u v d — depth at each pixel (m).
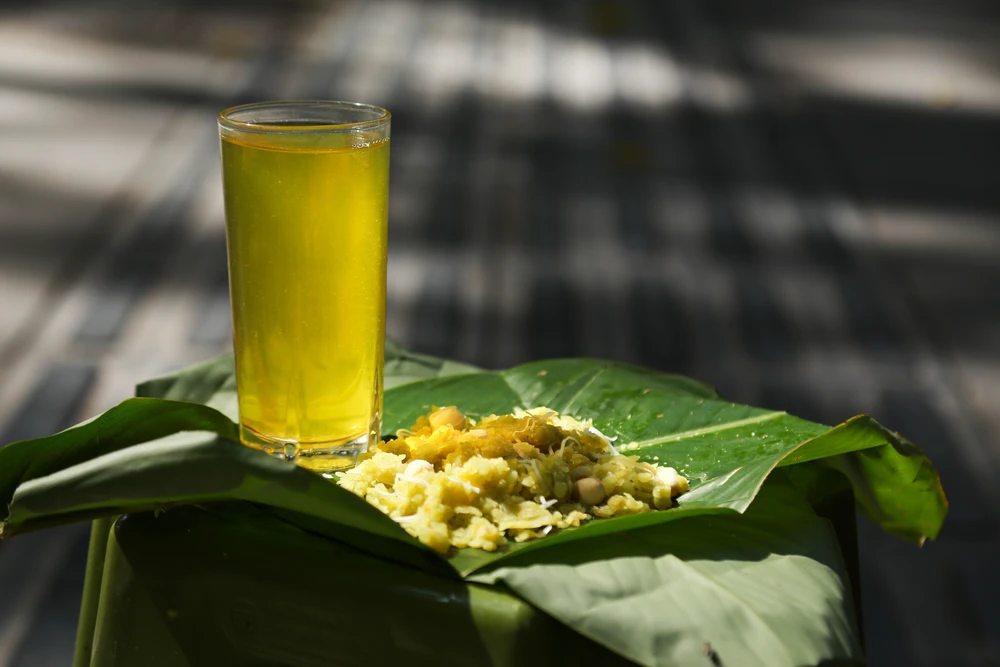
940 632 1.58
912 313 2.55
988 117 4.08
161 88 3.91
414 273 2.60
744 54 4.80
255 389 0.77
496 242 2.79
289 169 0.75
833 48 5.00
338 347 0.77
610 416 0.85
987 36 5.38
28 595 1.58
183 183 3.10
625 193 3.15
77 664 0.80
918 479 0.80
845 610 0.71
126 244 2.73
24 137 3.38
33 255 2.63
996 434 2.08
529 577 0.69
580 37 4.86
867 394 2.19
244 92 3.88
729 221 3.00
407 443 0.78
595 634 0.68
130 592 0.74
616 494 0.75
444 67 4.29
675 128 3.74
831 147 3.66
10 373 2.13
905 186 3.37
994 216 3.15
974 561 1.74
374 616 0.70
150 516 0.74
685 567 0.71
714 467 0.79
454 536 0.72
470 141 3.49
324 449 0.78
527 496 0.74
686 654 0.68
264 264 0.76
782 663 0.68
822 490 0.81
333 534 0.72
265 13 5.07
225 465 0.69
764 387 2.19
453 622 0.69
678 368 2.24
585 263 2.70
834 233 2.98
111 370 2.15
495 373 0.91
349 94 3.89
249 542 0.72
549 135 3.59
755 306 2.53
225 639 0.72
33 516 0.72
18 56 4.25
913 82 4.52
